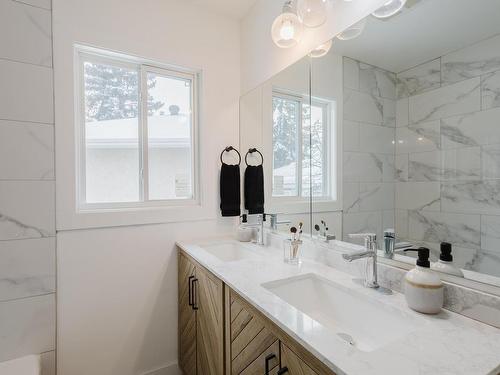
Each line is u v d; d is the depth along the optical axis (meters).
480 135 0.80
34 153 1.40
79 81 1.60
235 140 2.03
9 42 1.35
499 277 0.76
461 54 0.84
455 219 0.86
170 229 1.80
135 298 1.69
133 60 1.73
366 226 1.14
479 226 0.81
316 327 0.75
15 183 1.36
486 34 0.79
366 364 0.60
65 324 1.49
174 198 1.88
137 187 1.78
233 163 2.02
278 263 1.35
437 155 0.91
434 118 0.92
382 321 0.90
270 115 1.74
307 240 1.45
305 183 1.48
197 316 1.46
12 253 1.36
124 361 1.66
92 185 1.66
